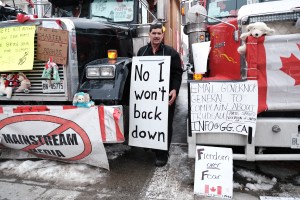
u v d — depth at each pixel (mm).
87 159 3104
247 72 2627
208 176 2631
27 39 3096
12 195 2697
